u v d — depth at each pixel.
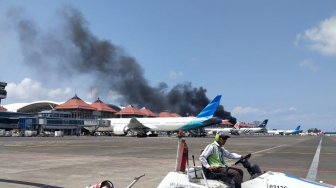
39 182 12.61
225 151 8.62
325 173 16.67
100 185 8.24
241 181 8.00
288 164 20.70
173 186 8.06
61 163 18.89
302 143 53.25
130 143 43.75
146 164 19.12
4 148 31.00
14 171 15.38
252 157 25.84
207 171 8.15
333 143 54.44
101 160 20.98
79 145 37.38
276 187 7.38
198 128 79.62
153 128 79.81
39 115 107.75
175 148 33.53
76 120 97.38
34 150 28.80
